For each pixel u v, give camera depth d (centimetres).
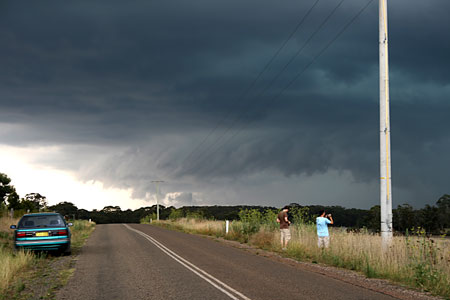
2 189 5600
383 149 1354
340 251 1385
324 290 882
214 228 3130
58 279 1041
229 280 1006
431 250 1059
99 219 14312
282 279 1024
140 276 1073
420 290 910
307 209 2142
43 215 1556
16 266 1175
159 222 6184
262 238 2094
